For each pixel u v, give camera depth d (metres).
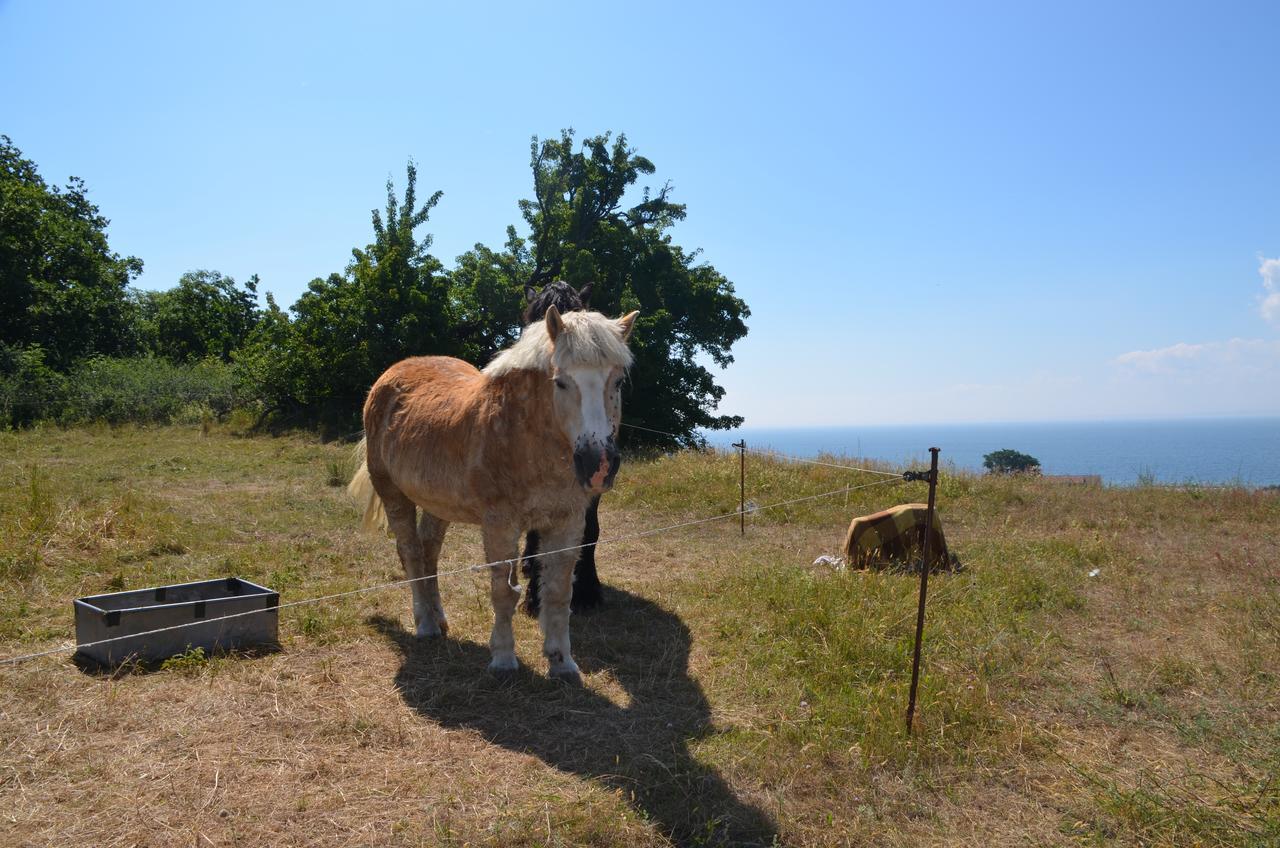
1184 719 3.84
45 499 7.37
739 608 5.60
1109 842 2.81
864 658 4.48
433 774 3.27
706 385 21.00
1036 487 11.15
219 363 26.06
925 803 3.09
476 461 4.35
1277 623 5.07
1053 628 5.19
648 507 10.22
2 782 3.04
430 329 19.33
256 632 4.66
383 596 5.93
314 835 2.79
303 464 13.60
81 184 30.48
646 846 2.79
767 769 3.30
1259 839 2.68
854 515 9.61
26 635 4.60
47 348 23.41
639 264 20.59
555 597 4.43
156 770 3.19
